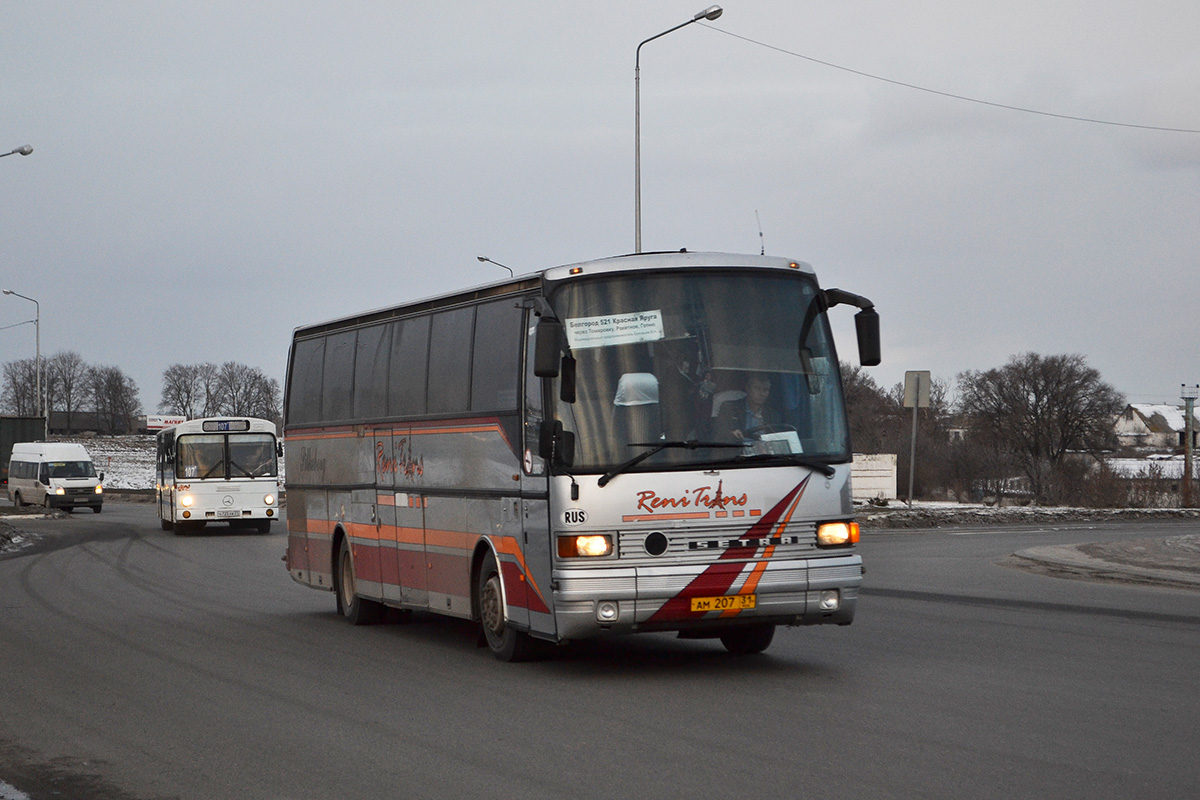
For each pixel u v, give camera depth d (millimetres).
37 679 11422
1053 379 92125
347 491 16203
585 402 10672
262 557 29391
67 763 8023
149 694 10578
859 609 16094
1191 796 6625
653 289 11000
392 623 16078
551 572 10734
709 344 10914
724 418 10766
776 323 11156
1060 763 7398
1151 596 17469
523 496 11398
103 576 23875
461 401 12922
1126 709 9102
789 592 10680
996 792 6746
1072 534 32125
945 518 37719
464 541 12875
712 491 10602
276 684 11055
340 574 16672
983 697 9648
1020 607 16203
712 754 7832
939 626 14258
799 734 8367
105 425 172125
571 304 10953
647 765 7586
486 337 12461
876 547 28094
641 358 10805
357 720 9297
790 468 10797
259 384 166125
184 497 39094
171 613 17328
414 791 7121
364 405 15680
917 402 37188
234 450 39688
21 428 66312
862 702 9516
